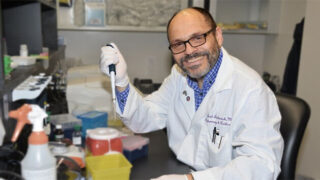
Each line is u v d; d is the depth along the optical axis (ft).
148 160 4.39
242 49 10.69
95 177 3.05
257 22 10.00
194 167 4.42
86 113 5.30
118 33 9.92
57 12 8.27
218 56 4.31
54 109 5.67
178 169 4.16
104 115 5.23
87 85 6.12
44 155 2.42
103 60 4.11
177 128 4.99
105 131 3.84
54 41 7.77
